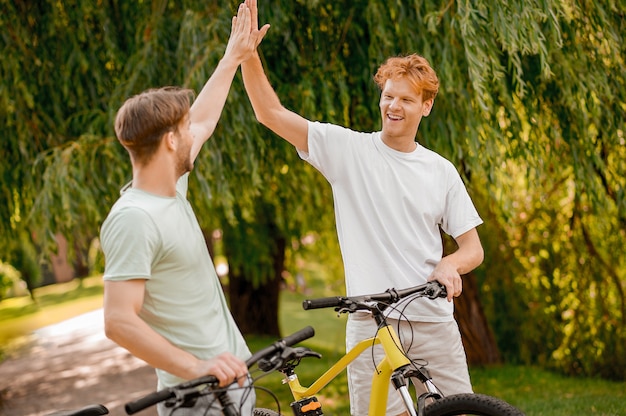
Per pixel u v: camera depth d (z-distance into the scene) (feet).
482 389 23.76
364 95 19.12
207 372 7.35
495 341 26.89
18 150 19.17
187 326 7.81
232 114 17.26
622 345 24.75
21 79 18.26
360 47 18.71
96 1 18.78
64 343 41.60
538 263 25.86
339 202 10.94
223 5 17.89
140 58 18.35
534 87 18.62
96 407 7.91
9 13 18.30
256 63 10.77
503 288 26.32
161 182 7.84
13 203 19.95
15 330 45.68
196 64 16.89
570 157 19.70
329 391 25.64
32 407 26.81
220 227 29.45
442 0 16.76
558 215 25.18
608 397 21.17
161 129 7.73
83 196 17.24
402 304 10.65
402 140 10.79
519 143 18.48
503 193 17.95
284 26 17.97
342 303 9.00
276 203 26.71
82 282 77.41
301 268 45.98
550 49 17.10
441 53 17.15
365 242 10.74
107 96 19.12
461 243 11.02
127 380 30.78
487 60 15.65
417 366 9.45
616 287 24.91
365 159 10.80
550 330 26.40
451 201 11.06
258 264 33.86
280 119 10.99
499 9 15.40
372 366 10.78
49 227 17.22
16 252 23.90
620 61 17.72
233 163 18.54
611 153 20.31
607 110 18.47
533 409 20.06
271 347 7.81
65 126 19.03
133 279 7.36
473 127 17.26
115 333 7.28
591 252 24.68
